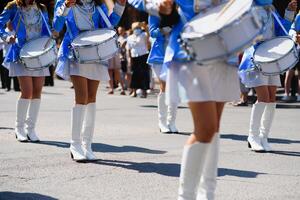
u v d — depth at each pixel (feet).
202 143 16.96
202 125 16.80
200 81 16.49
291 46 26.48
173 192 21.11
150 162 26.45
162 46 31.68
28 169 24.70
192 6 17.76
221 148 30.48
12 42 30.76
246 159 27.48
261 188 21.81
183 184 17.30
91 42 24.90
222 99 18.01
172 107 36.06
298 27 30.89
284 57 26.04
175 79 16.88
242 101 54.60
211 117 16.79
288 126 39.83
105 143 31.60
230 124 40.73
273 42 27.55
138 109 50.42
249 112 48.80
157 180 22.95
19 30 31.50
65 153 28.50
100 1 26.76
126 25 91.40
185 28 16.52
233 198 20.26
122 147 30.37
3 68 70.18
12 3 31.45
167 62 16.99
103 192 21.04
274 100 29.76
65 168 24.98
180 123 41.24
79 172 24.25
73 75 26.02
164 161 26.71
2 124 38.73
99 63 26.08
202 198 18.61
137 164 25.98
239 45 15.69
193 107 16.79
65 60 26.20
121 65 70.18
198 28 16.15
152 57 32.07
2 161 26.30
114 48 25.36
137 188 21.67
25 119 32.27
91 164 25.88
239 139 33.78
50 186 21.90
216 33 15.40
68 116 43.78
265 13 20.18
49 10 33.14
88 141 26.66
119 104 54.90
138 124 40.04
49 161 26.43
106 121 41.45
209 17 16.96
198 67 16.46
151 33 31.48
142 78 63.10
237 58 18.22
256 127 29.86
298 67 57.88
